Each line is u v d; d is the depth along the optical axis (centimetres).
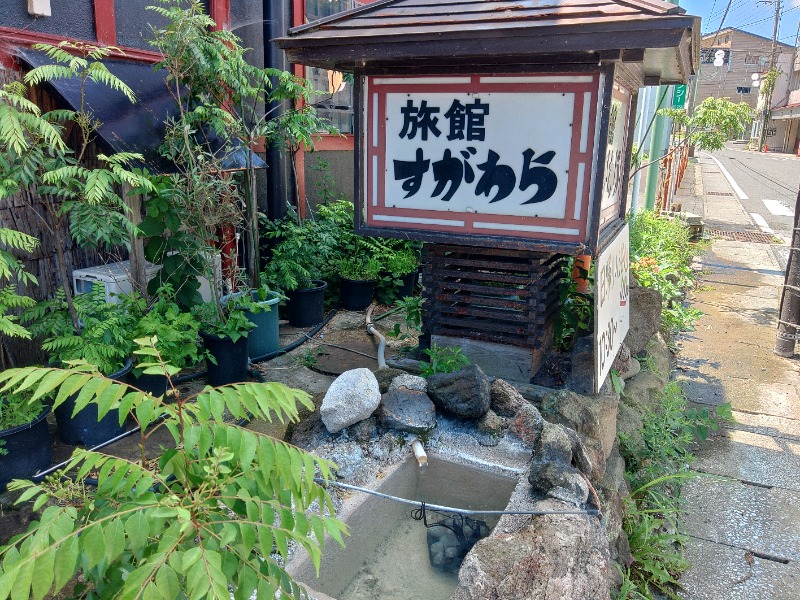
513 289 433
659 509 370
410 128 409
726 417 495
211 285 519
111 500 173
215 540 154
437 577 289
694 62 425
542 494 292
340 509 300
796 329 668
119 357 430
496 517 321
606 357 426
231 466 180
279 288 634
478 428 357
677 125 1447
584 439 359
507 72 375
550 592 237
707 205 1900
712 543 382
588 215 376
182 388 502
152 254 504
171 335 450
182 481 170
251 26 651
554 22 331
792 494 432
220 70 471
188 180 479
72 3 461
